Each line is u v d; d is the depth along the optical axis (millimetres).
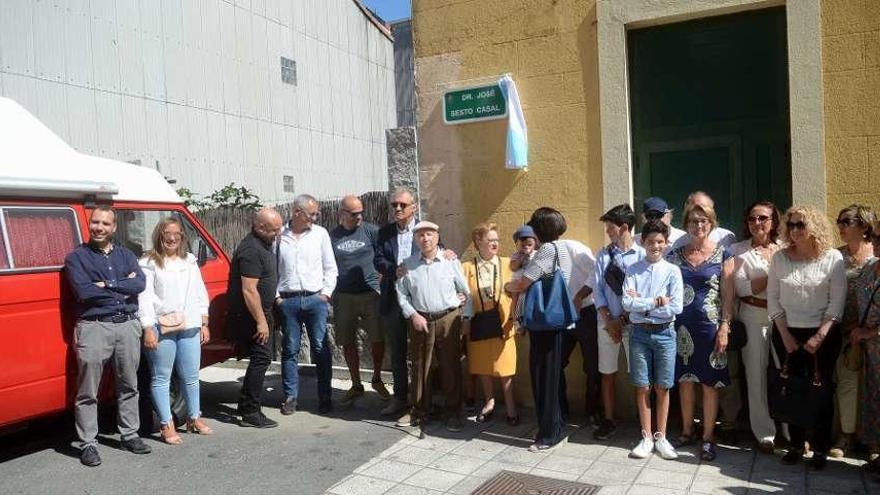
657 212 4816
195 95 11734
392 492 4262
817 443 4438
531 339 5008
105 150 10086
